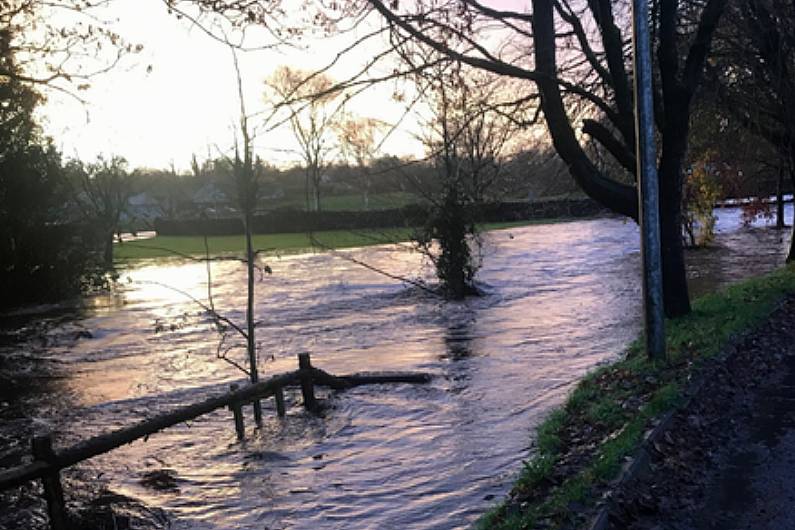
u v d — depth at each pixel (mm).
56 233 29859
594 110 14695
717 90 15922
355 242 43094
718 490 5707
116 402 11914
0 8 12344
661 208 12398
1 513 7168
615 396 8125
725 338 9953
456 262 21469
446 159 17969
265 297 25469
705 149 23047
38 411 11617
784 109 17781
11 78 12852
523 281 24953
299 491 7145
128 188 54219
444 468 7410
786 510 5289
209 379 13258
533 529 4945
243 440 9055
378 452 8172
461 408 9711
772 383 8727
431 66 10109
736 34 16547
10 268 27406
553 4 12352
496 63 11195
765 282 15938
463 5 10570
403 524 6125
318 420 9727
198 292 29734
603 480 5570
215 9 8570
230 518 6629
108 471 8242
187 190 74438
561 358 12398
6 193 28516
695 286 20141
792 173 20766
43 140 30625
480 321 17391
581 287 22547
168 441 9219
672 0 11789
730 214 57688
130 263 49812
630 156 12156
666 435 6617
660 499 5488
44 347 18203
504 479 6875
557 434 7453
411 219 21766
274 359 14352
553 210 42344
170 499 7238
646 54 9273
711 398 7938
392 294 23625
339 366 13266
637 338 13070
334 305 22172
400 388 11094
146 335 19312
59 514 6359
